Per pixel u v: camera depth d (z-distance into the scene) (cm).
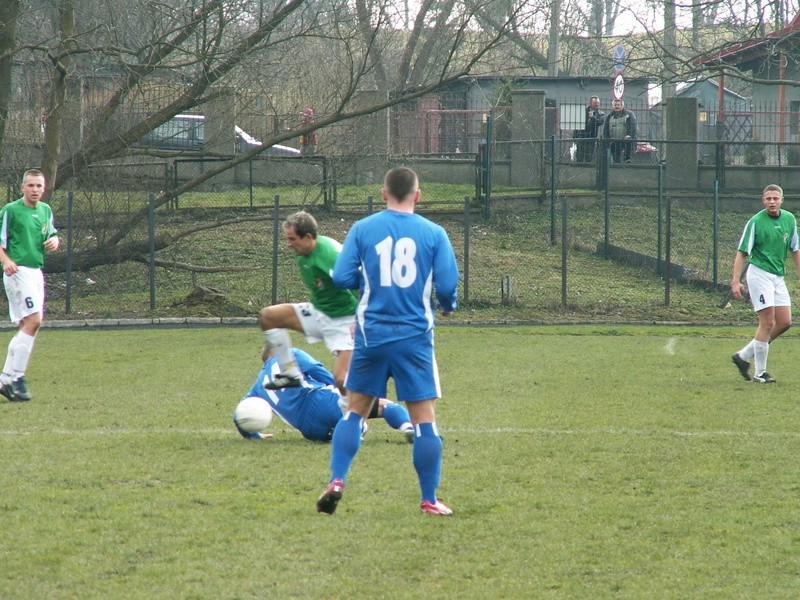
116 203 7456
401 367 1978
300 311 2739
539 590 1631
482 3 7688
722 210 9412
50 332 5747
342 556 1792
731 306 6900
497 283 7394
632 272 7769
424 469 2030
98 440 2747
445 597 1600
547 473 2395
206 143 8306
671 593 1617
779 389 3691
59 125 7300
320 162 8938
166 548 1828
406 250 1967
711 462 2506
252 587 1639
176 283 7400
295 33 7731
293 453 2602
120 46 7575
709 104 16650
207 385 3766
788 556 1798
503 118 10288
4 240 3419
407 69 11844
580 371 4166
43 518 2000
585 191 9606
